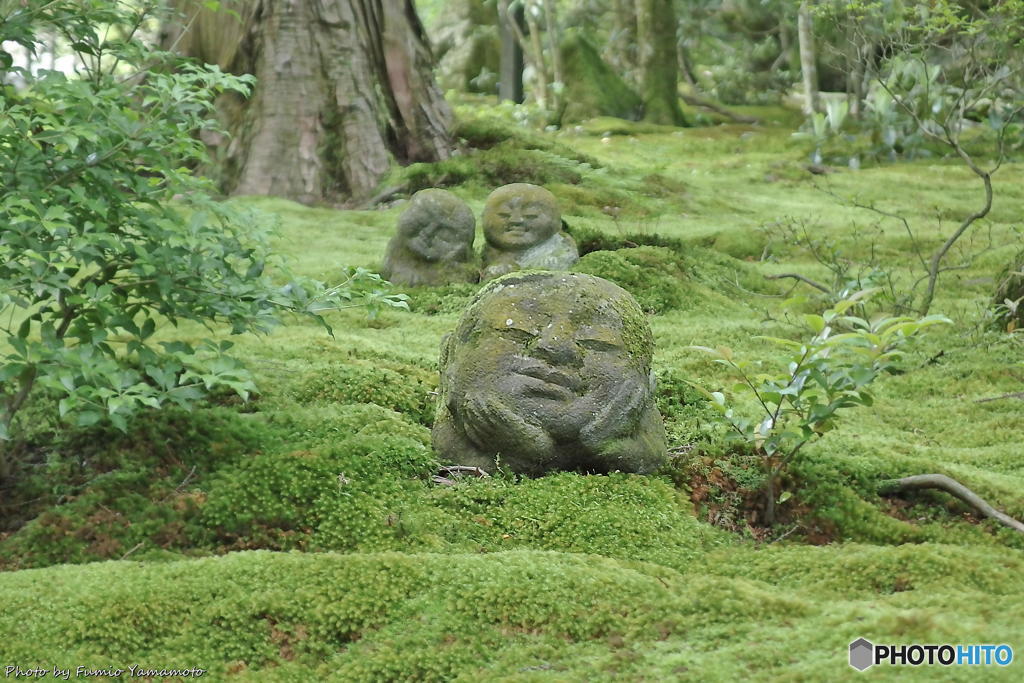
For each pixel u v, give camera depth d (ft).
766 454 16.19
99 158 15.12
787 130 63.57
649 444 15.84
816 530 15.03
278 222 16.79
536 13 67.56
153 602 11.89
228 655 11.48
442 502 14.93
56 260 14.55
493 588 12.14
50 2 15.60
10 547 14.07
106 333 14.70
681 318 27.66
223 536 14.38
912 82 45.91
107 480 15.16
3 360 18.74
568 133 61.72
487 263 29.63
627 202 40.78
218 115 40.65
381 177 40.68
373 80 41.91
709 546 14.38
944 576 12.69
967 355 24.56
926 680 9.82
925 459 17.38
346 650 11.66
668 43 66.18
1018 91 44.60
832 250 29.60
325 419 17.37
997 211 42.09
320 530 14.35
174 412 16.74
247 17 40.34
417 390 19.51
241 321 15.87
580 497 14.84
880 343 14.61
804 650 10.74
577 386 15.25
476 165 41.50
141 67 19.57
